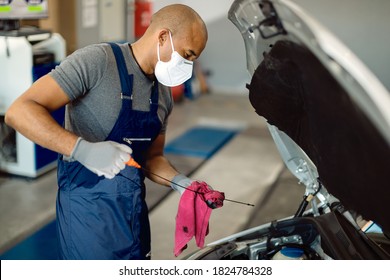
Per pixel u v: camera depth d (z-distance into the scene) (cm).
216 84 797
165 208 363
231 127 602
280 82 129
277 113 141
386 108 100
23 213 345
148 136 172
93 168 145
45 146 145
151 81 168
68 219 170
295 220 157
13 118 143
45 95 147
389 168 107
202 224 172
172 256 299
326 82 109
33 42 411
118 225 168
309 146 137
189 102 712
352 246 144
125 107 160
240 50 773
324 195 162
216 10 762
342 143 118
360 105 101
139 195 172
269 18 120
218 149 518
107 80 157
